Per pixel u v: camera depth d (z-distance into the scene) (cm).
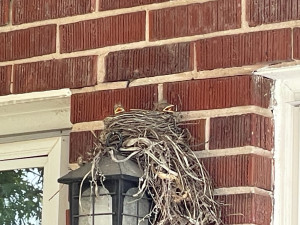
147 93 363
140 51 368
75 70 380
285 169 347
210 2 358
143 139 335
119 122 342
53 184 388
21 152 398
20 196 399
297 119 352
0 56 397
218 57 353
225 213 341
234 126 345
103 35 377
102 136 345
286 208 345
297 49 343
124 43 372
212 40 355
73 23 384
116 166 328
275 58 345
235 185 341
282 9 346
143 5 371
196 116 352
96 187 329
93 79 375
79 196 331
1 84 395
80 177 332
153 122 342
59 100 385
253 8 351
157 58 364
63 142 389
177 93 357
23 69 391
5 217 400
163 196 331
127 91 367
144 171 331
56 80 383
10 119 399
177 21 363
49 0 391
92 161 335
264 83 349
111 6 377
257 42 348
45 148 393
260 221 339
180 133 349
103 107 371
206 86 353
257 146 343
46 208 388
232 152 344
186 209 335
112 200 327
